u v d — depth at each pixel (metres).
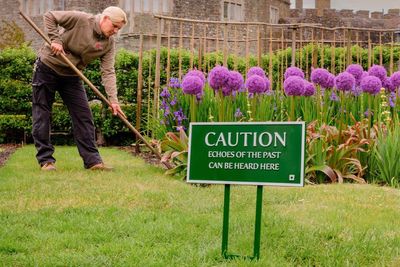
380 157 7.00
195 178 3.74
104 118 12.86
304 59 15.27
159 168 7.80
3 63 12.95
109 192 5.72
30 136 13.43
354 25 36.56
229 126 3.68
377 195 5.78
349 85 7.26
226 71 7.04
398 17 37.75
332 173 6.84
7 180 6.45
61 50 7.18
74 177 6.73
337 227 4.36
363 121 7.76
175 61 13.12
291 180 3.50
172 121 8.87
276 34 29.16
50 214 4.84
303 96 8.32
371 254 3.82
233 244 4.02
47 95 7.49
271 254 3.80
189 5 26.75
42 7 26.41
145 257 3.75
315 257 3.78
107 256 3.77
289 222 4.51
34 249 3.94
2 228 4.35
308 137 7.20
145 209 5.07
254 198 5.52
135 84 12.93
